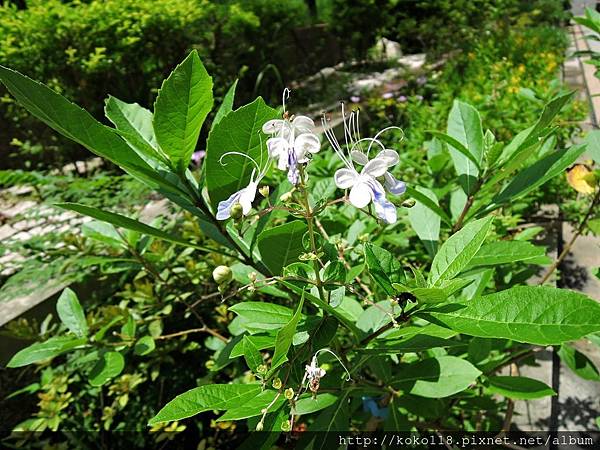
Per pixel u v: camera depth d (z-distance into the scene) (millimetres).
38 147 810
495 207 266
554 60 1288
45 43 798
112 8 867
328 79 1671
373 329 234
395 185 189
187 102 200
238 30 1187
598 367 442
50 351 318
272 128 180
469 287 286
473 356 274
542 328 145
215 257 404
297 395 179
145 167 212
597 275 247
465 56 1573
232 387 179
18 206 708
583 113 791
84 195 571
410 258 428
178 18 940
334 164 450
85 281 467
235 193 208
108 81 879
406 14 2215
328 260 225
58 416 355
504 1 2061
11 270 523
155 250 404
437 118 869
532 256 212
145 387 419
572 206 598
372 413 343
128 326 352
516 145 282
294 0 1430
